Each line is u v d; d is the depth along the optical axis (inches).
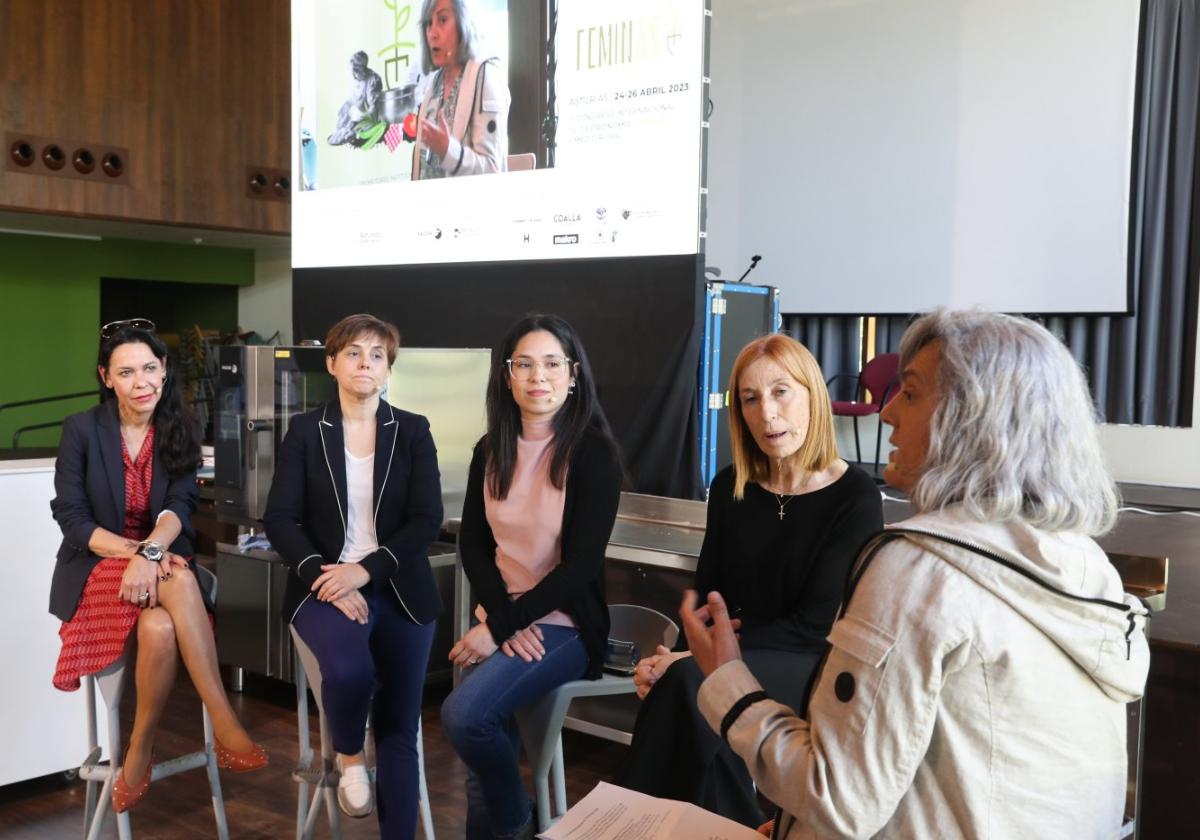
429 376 150.3
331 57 208.8
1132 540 151.6
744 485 91.3
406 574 103.0
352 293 208.5
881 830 44.4
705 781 81.2
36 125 292.5
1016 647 42.3
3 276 343.0
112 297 423.2
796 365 86.7
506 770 89.4
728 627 55.7
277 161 343.9
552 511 95.6
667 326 163.9
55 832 116.3
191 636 100.8
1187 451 257.1
